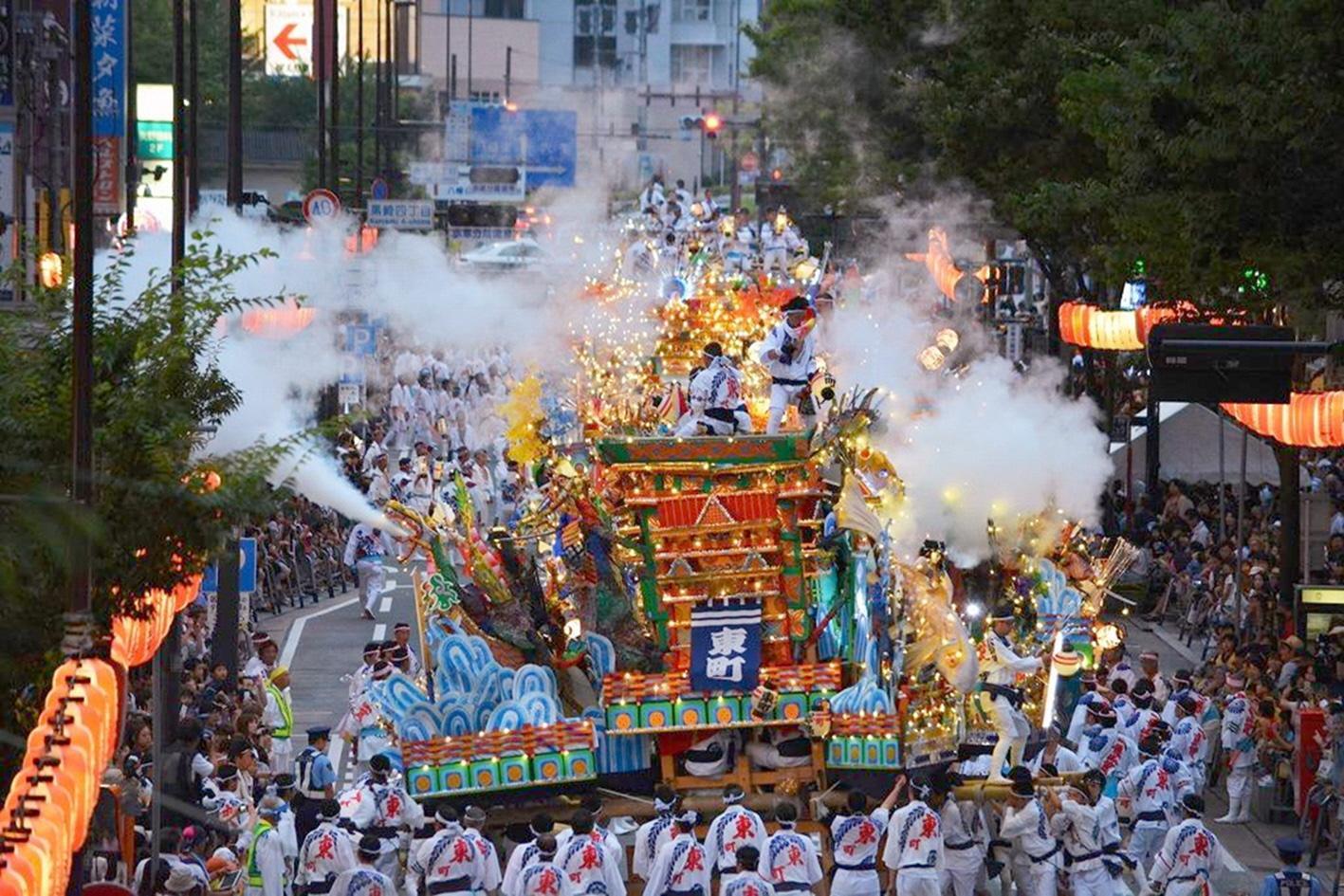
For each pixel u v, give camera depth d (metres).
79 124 26.77
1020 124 75.31
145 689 45.53
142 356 29.91
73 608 24.80
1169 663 63.94
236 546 47.28
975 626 44.78
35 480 27.67
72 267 28.89
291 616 73.19
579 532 39.44
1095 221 67.44
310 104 148.62
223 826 37.56
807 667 38.50
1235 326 40.09
